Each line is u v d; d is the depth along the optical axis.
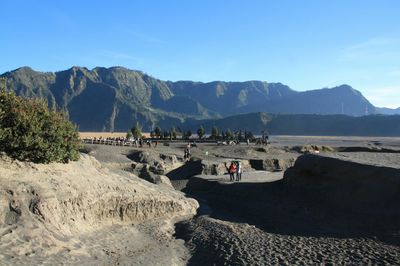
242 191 34.66
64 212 16.30
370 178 25.70
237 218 25.42
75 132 20.23
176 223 22.89
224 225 21.66
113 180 21.91
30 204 14.89
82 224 17.16
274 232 21.16
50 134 18.09
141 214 21.77
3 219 13.79
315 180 30.20
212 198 34.59
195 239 19.30
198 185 40.34
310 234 20.50
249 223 23.72
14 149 16.89
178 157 60.97
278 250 17.23
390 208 22.45
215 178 41.12
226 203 31.91
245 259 15.80
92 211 18.28
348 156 33.25
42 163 17.77
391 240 18.48
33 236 13.60
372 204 23.86
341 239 19.28
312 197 28.91
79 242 15.34
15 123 17.00
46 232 14.19
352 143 111.25
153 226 21.06
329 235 20.14
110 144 84.94
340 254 16.66
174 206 24.25
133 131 110.88
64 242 14.48
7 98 17.73
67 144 19.45
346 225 21.97
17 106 17.64
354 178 26.88
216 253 16.89
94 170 21.56
